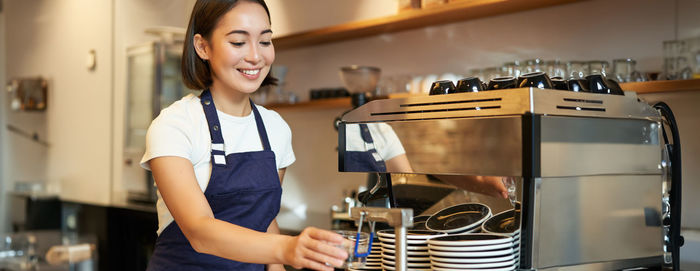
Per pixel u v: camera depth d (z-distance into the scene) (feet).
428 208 4.70
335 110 11.80
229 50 4.95
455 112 4.34
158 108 14.75
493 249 4.08
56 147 18.11
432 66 10.22
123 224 14.16
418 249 4.39
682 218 7.57
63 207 16.56
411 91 9.68
